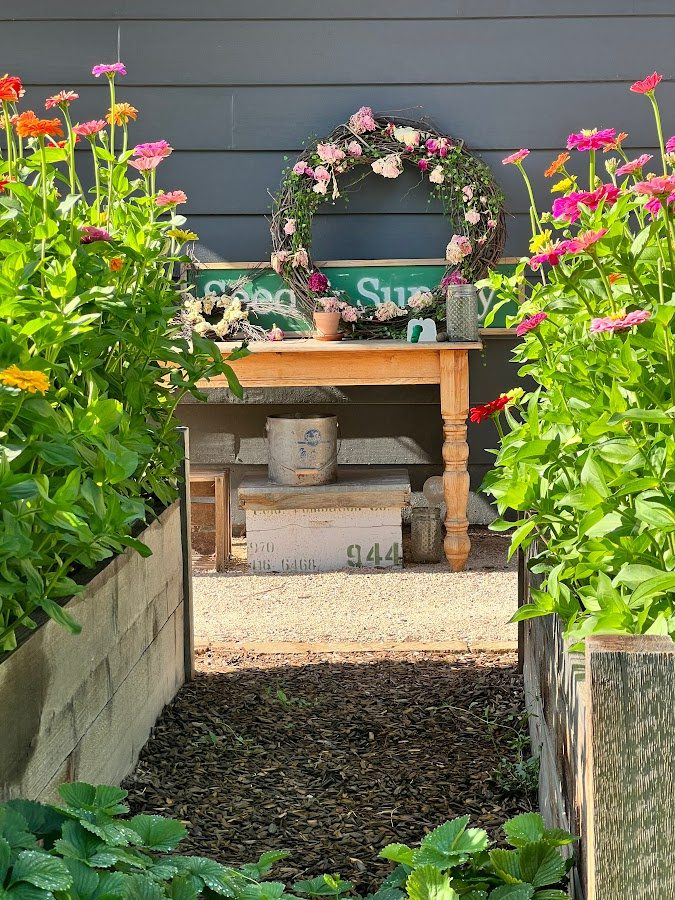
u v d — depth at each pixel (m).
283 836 1.92
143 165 2.45
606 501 1.53
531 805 2.02
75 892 1.17
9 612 1.51
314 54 4.46
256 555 4.11
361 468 4.69
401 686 2.73
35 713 1.55
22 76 4.47
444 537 4.39
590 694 1.09
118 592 2.07
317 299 4.33
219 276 4.50
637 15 4.45
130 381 2.21
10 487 1.36
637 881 1.09
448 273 4.41
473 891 1.32
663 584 1.31
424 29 4.46
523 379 4.56
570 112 4.49
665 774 1.08
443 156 4.35
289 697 2.66
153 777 2.15
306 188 4.36
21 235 1.93
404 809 2.03
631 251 1.60
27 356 1.53
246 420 4.66
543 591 1.90
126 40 4.46
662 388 1.56
